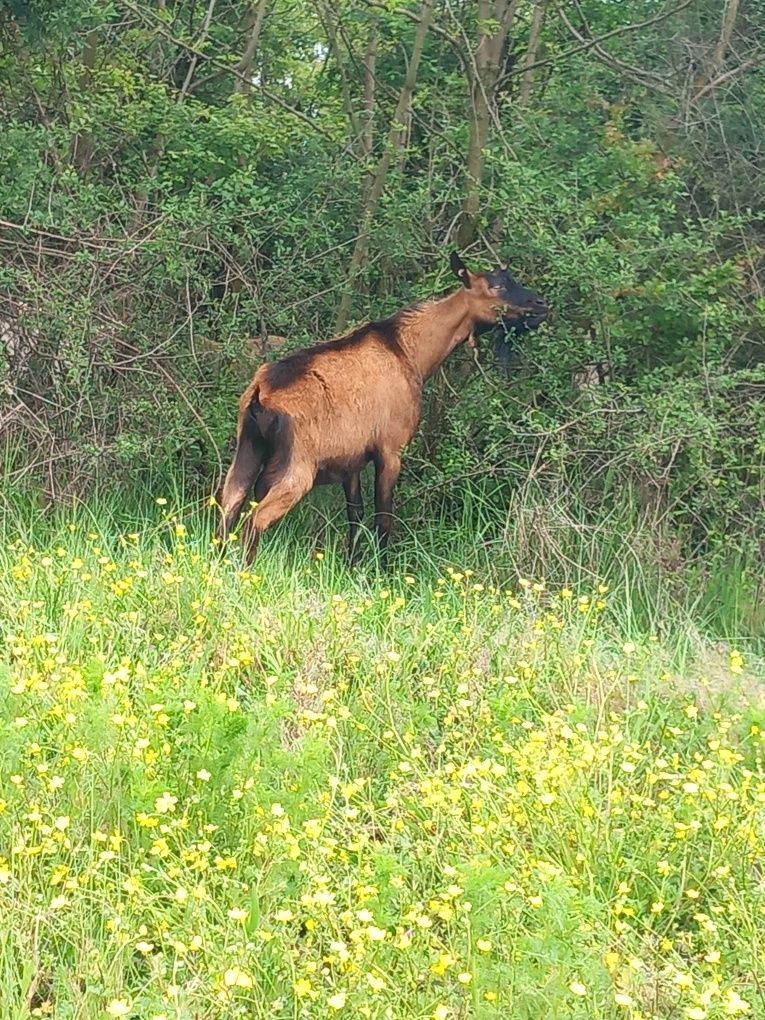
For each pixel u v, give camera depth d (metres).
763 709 7.17
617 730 6.62
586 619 8.45
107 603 7.94
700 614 9.89
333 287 11.89
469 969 4.71
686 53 13.27
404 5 12.90
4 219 11.42
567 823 5.76
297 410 9.93
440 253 12.18
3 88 13.41
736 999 4.52
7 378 10.83
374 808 6.18
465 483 11.43
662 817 5.90
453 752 6.81
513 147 12.65
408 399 10.56
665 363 11.77
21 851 5.05
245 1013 4.50
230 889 5.14
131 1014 4.52
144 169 13.16
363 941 4.73
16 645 7.17
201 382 11.56
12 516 9.97
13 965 4.59
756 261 12.33
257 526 9.83
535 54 13.61
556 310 11.77
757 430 11.05
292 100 16.33
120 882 5.14
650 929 5.38
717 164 12.87
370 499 11.60
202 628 7.80
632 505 10.57
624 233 11.95
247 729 6.06
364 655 7.69
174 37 13.91
